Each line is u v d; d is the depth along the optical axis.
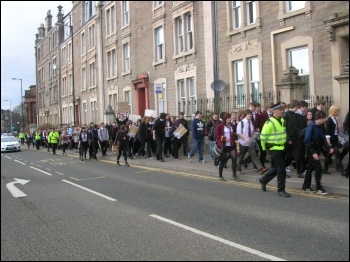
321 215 6.55
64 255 5.16
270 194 8.51
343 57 12.74
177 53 21.91
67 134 27.86
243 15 16.77
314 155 8.19
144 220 6.77
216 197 8.45
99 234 6.05
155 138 15.26
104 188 10.39
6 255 5.24
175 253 5.03
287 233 5.66
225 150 10.57
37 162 20.39
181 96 21.80
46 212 7.76
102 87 33.31
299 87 12.78
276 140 8.17
